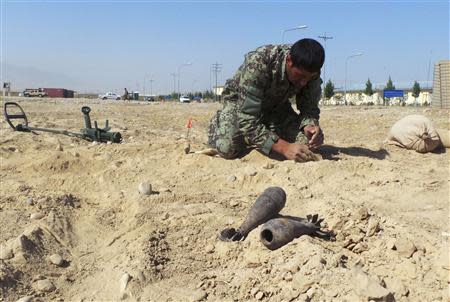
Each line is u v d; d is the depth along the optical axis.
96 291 3.04
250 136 5.50
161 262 3.31
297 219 3.62
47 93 73.25
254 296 2.81
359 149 6.51
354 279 2.54
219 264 3.31
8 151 6.59
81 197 4.60
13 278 3.08
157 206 4.19
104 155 5.98
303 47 4.95
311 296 2.60
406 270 2.84
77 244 3.70
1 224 3.83
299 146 5.38
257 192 4.69
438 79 20.33
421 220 3.74
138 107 22.91
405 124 6.61
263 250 3.19
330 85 59.03
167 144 6.56
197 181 4.93
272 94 5.59
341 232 3.30
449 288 2.61
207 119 14.88
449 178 5.00
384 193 4.52
